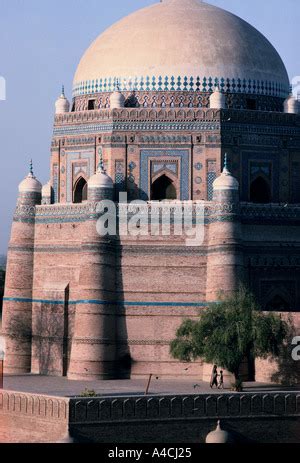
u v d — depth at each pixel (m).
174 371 89.94
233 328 84.81
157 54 94.25
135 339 90.25
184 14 95.94
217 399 81.75
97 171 91.19
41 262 94.06
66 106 97.19
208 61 94.25
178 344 86.06
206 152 93.12
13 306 94.44
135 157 93.38
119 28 96.38
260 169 94.44
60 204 93.31
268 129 94.62
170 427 81.00
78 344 89.62
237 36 95.75
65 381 88.81
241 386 83.94
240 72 94.88
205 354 84.94
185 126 93.19
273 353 85.69
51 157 96.94
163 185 93.81
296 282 92.94
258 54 95.94
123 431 80.19
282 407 82.69
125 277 90.44
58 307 92.31
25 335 94.06
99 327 89.44
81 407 79.56
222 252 89.25
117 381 88.75
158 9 96.94
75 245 92.38
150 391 83.69
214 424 81.56
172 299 90.19
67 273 92.56
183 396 81.31
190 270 90.25
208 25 95.44
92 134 94.50
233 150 93.62
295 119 95.44
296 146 95.44
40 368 93.19
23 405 82.25
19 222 94.81
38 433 81.19
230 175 90.69
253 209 92.06
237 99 94.69
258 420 82.19
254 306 86.38
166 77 93.94
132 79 94.25
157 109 93.19
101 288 89.62
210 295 89.50
